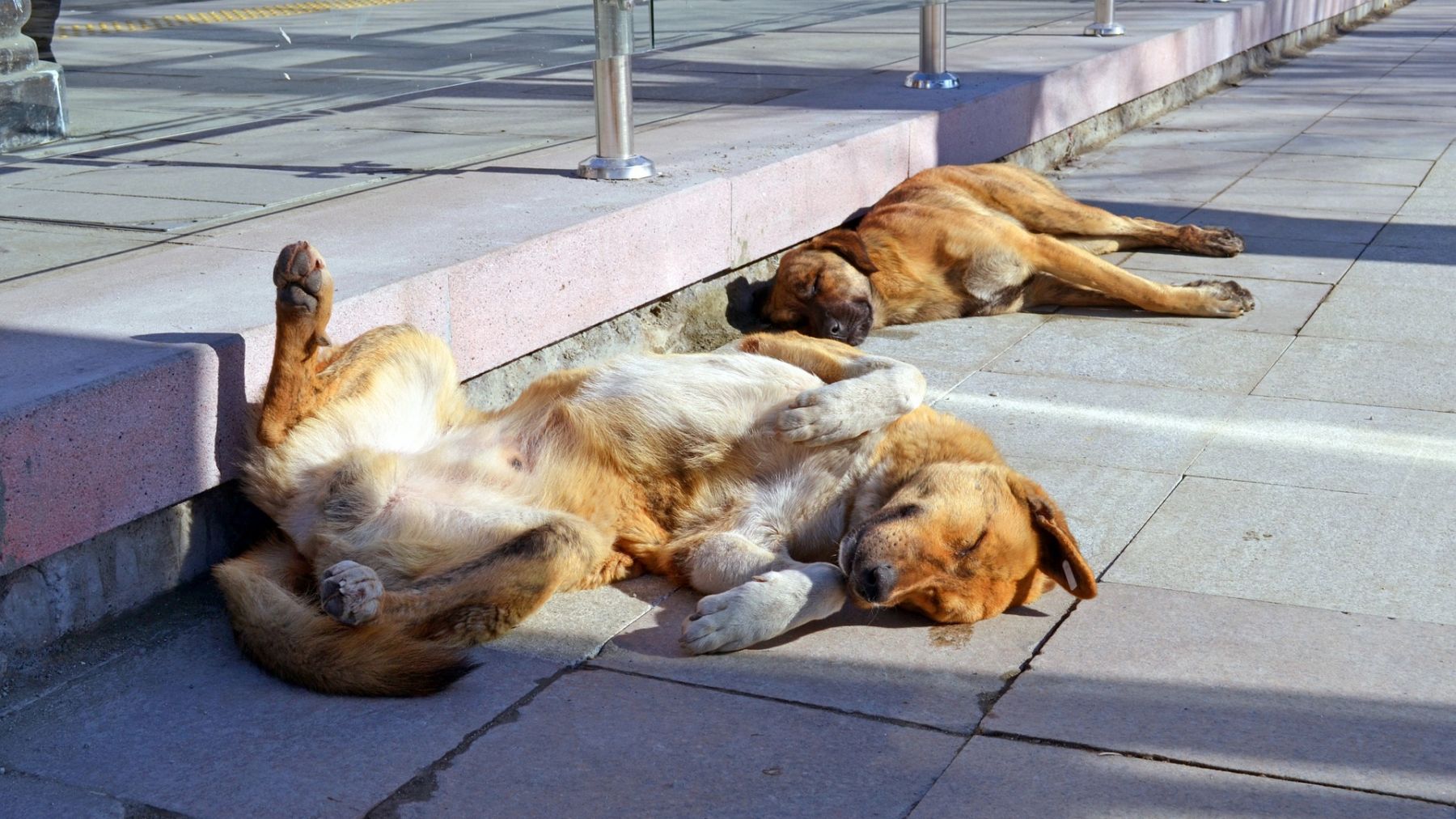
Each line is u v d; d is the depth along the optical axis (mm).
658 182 5684
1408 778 2801
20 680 3277
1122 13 12461
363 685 3199
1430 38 15594
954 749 2969
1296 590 3654
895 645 3480
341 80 6488
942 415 4059
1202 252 6938
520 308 4711
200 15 6262
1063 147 9320
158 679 3305
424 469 3793
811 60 9695
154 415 3496
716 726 3084
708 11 8133
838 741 3008
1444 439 4617
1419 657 3289
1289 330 5801
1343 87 12172
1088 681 3246
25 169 5754
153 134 6164
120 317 3891
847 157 6617
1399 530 3980
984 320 6180
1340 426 4758
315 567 3633
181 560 3756
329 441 3717
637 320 5523
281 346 3553
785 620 3488
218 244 4738
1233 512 4137
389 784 2848
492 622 3492
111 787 2836
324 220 5090
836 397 3875
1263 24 13164
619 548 3996
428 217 5109
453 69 6281
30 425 3170
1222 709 3090
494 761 2939
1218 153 9430
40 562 3352
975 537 3504
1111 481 4391
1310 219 7605
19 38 5625
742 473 3996
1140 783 2807
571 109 7719
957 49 10156
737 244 5887
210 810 2754
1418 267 6633
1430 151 9273
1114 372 5402
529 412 4070
